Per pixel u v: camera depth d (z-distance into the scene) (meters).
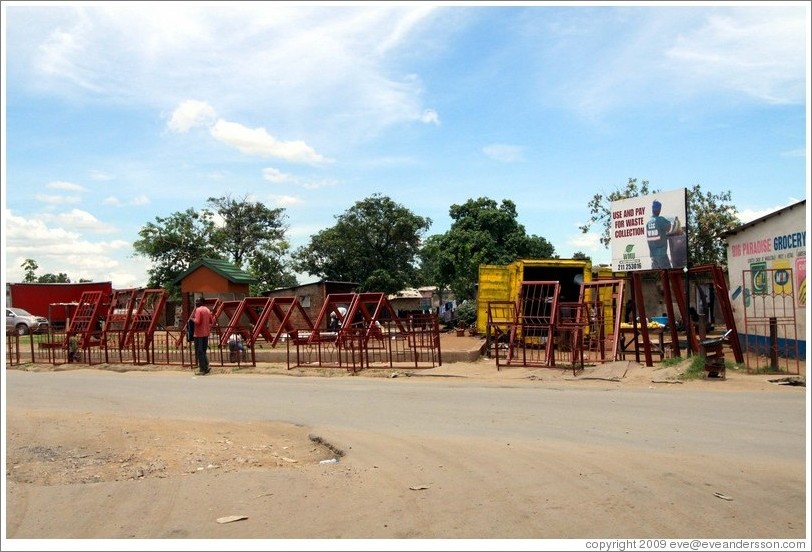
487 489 6.70
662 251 17.09
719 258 31.22
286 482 7.11
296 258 53.38
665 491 6.52
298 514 6.10
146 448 8.89
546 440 8.81
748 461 7.55
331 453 8.67
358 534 5.57
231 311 22.92
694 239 30.92
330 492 6.73
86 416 11.16
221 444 9.26
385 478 7.19
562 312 21.36
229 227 47.19
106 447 8.96
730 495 6.38
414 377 16.34
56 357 23.03
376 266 53.47
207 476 7.44
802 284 16.28
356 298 19.58
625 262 18.17
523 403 11.81
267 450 8.96
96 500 6.64
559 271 24.62
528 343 21.75
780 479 6.86
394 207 54.44
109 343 24.62
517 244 45.69
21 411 11.83
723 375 14.02
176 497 6.70
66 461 8.27
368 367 17.97
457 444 8.70
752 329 18.77
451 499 6.41
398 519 5.91
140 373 19.05
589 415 10.48
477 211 46.84
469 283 44.03
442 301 54.59
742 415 10.18
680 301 16.95
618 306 17.55
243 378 17.14
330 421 10.66
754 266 18.75
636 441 8.62
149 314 22.86
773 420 9.79
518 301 18.67
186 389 15.05
